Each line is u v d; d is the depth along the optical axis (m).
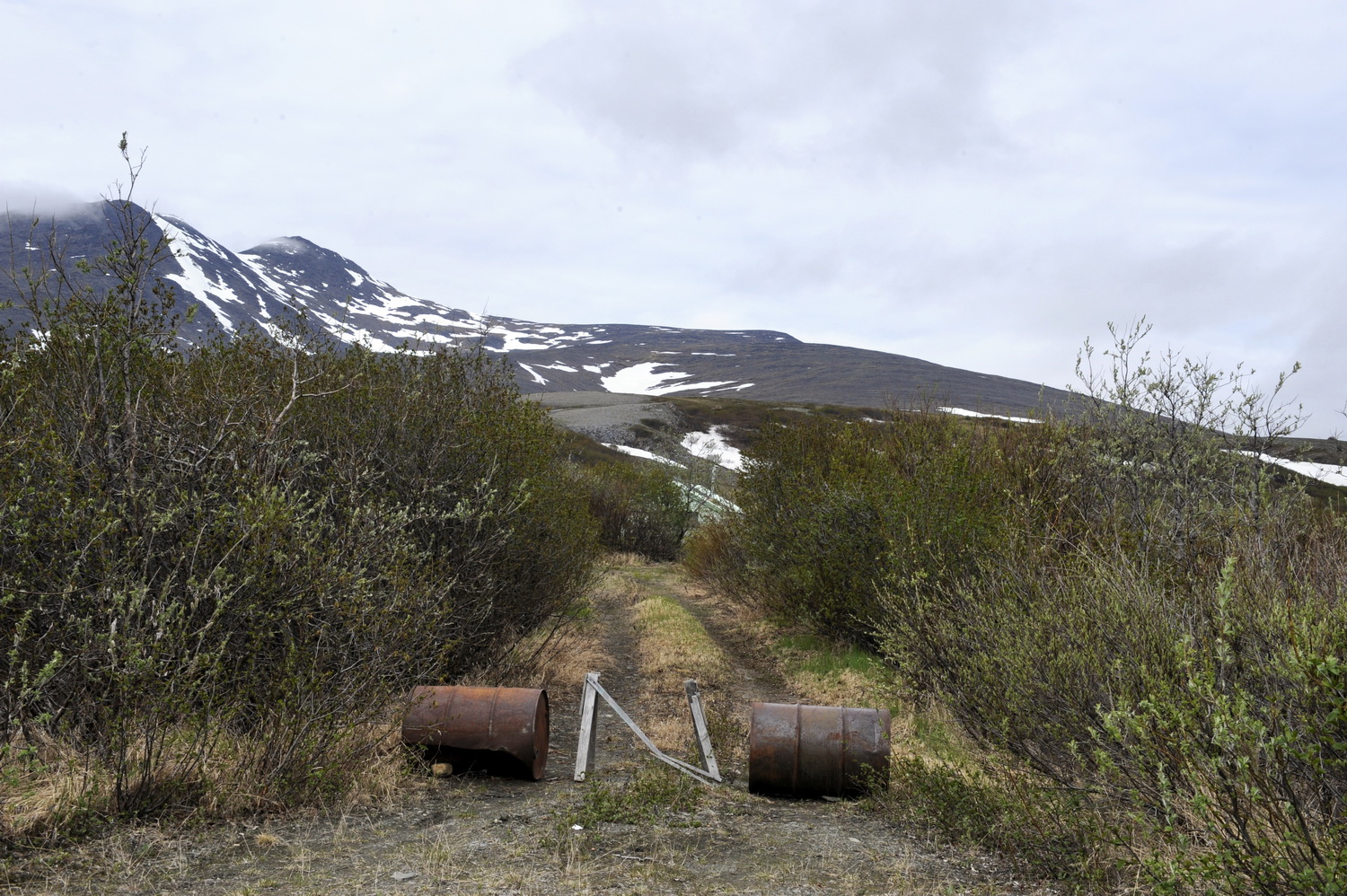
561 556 10.69
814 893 4.26
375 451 8.27
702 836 5.18
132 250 6.38
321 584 5.92
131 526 5.67
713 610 18.89
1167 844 4.20
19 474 5.44
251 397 6.84
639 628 15.32
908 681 8.40
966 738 7.59
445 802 5.82
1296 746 3.49
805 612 13.22
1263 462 8.74
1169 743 3.75
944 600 7.76
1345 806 3.61
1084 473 9.90
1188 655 3.84
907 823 5.46
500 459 9.28
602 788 6.12
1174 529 8.01
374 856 4.65
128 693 4.95
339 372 8.52
